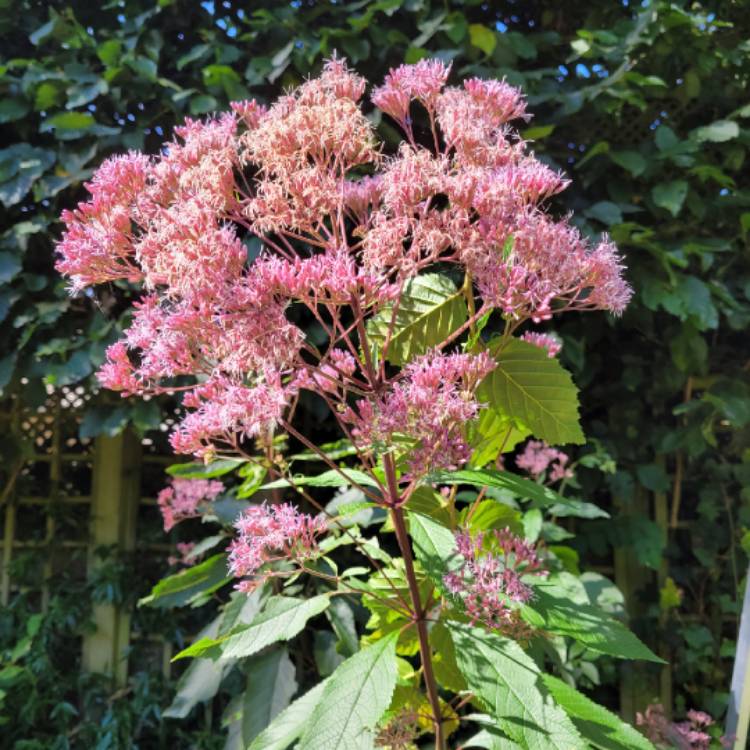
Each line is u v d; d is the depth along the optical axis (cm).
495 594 43
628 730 43
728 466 118
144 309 46
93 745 117
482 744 54
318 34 100
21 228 96
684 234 108
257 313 40
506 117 50
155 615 121
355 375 89
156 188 47
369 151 47
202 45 101
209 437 46
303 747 40
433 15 101
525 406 51
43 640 119
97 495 125
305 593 83
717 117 111
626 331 111
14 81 98
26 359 98
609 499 120
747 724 74
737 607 115
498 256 45
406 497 47
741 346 113
